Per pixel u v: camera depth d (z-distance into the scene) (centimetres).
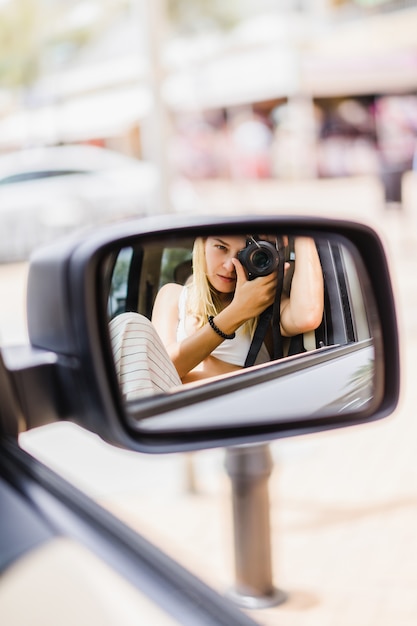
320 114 2728
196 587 101
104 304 133
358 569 347
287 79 2456
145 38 506
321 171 2762
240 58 2569
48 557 104
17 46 2669
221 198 2319
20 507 117
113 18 2870
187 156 3016
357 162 2733
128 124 2394
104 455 495
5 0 2662
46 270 138
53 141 2528
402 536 372
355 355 174
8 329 802
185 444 147
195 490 436
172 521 400
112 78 2427
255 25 2631
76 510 117
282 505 418
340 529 385
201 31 3269
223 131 2952
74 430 542
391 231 1392
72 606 95
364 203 1905
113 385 134
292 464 471
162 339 145
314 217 167
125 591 98
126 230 140
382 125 2700
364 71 2483
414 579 334
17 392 135
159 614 94
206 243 153
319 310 167
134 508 418
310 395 166
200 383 153
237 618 97
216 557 358
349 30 2561
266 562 312
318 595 327
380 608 315
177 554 363
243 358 158
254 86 2525
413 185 2117
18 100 2688
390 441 494
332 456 480
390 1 2697
